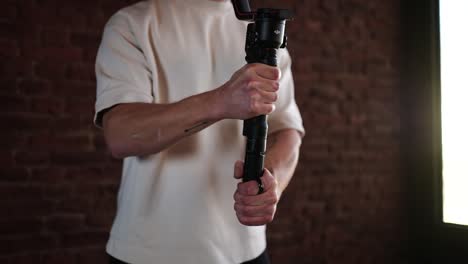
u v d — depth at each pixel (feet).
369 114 11.71
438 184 11.36
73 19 8.66
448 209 11.24
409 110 12.03
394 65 12.01
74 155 8.64
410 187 12.03
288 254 10.64
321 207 11.06
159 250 3.48
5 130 8.13
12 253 8.18
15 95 8.20
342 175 11.34
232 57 3.82
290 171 3.85
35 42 8.35
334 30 11.24
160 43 3.60
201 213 3.53
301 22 10.80
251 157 3.06
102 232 8.86
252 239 3.76
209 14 3.78
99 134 8.86
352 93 11.48
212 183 3.61
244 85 2.79
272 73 2.80
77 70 8.69
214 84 3.77
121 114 3.26
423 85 11.70
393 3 12.00
